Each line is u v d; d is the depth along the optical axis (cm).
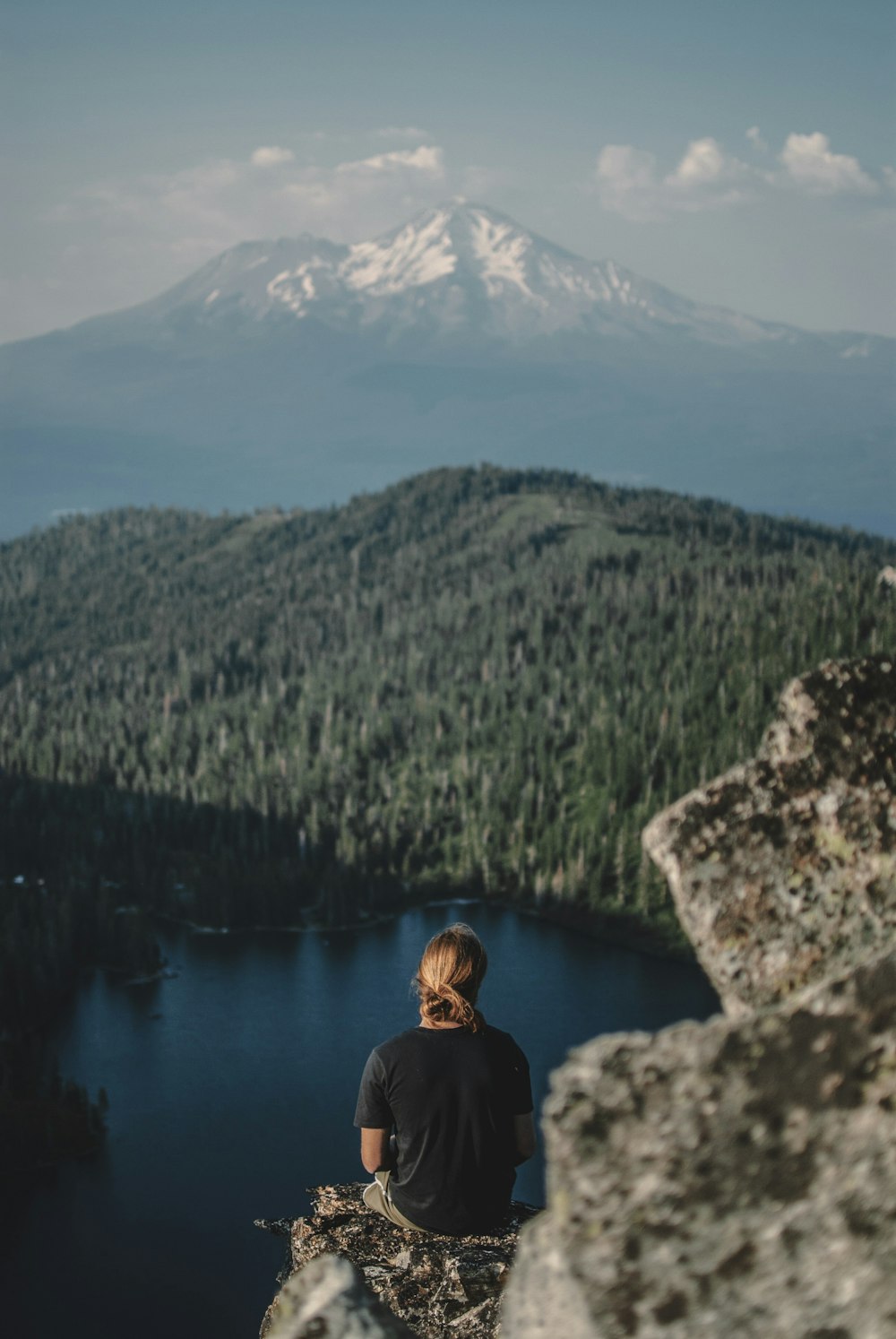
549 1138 244
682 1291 219
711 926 349
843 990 238
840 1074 229
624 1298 221
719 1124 233
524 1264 238
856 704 371
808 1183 222
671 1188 230
